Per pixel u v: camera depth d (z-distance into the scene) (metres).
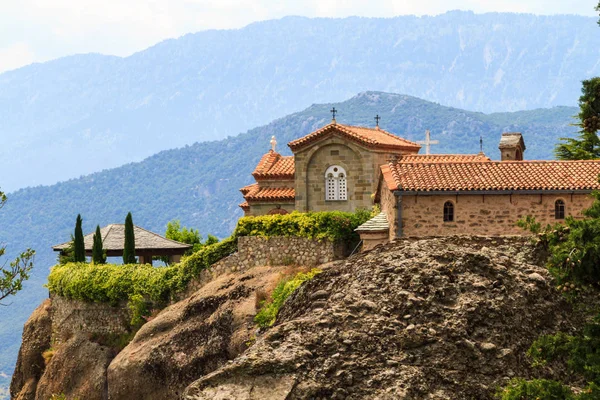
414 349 38.75
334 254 69.88
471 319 39.97
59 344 84.56
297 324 39.28
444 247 45.00
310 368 37.34
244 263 73.44
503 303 40.75
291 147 82.44
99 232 86.56
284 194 84.81
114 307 80.56
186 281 76.69
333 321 39.34
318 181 82.19
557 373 39.62
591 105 40.28
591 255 36.41
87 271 82.62
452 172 63.84
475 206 61.88
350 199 81.31
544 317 41.47
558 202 61.62
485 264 42.41
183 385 69.06
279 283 67.19
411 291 40.84
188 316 71.56
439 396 37.53
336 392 36.91
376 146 80.69
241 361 37.16
